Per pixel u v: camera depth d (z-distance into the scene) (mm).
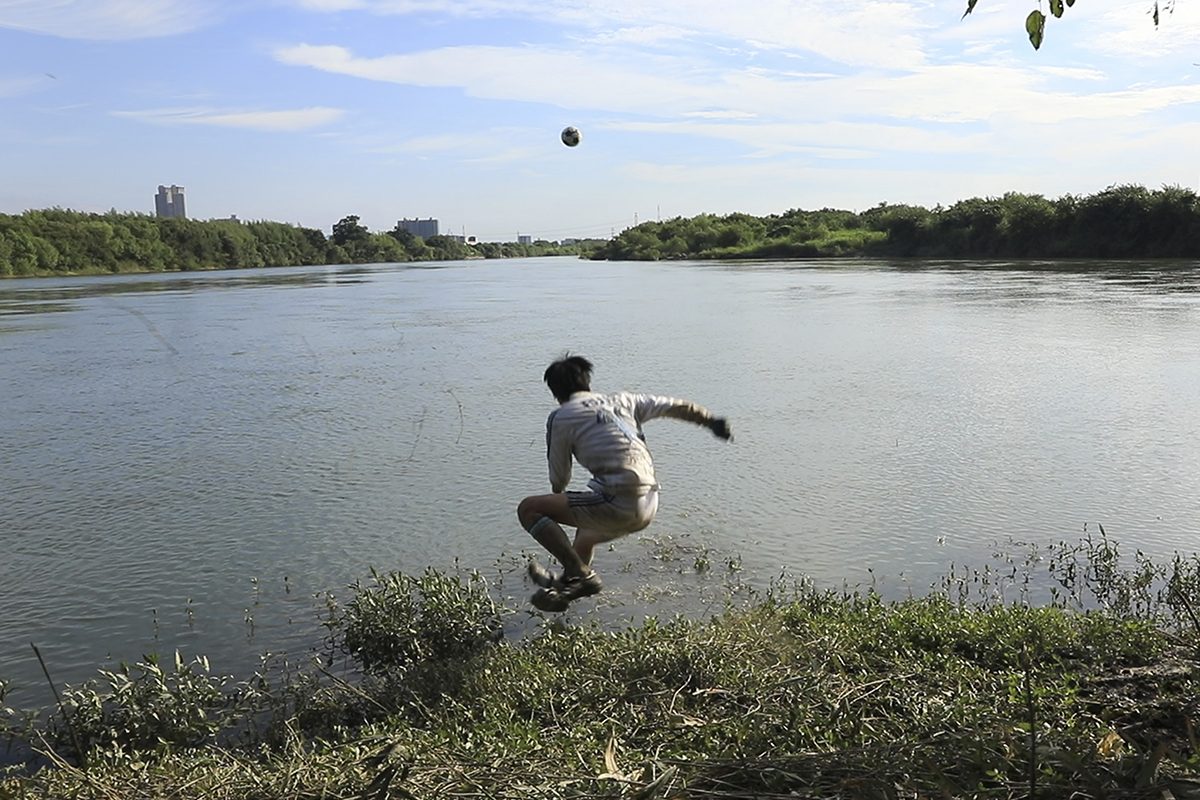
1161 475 11867
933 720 4902
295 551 9898
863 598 8344
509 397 18531
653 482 5664
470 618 7617
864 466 12633
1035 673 5762
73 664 7508
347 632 7699
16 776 5660
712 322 32656
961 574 8914
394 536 10336
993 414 15695
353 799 4449
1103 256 77562
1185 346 23188
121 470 13266
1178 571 8281
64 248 85562
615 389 18703
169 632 8039
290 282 71000
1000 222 87312
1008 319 30609
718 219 139500
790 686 5617
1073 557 9227
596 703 5816
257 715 6656
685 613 8125
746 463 12930
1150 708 5172
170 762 5375
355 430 15688
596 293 52656
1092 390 17609
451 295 53469
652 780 4355
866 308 36406
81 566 9516
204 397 19078
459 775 4594
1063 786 3928
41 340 29703
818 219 130500
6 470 13328
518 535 10336
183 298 50469
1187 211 72812
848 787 4148
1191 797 3623
